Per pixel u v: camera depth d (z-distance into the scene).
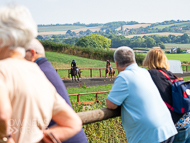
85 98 23.00
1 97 1.34
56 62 56.12
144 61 4.19
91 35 166.88
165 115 3.33
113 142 5.61
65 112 1.74
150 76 3.62
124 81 3.32
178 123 3.75
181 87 3.69
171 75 3.97
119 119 5.82
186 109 3.66
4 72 1.47
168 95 3.75
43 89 1.62
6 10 1.54
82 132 2.65
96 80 38.94
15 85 1.48
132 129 3.33
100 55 68.75
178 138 3.78
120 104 3.36
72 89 29.00
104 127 5.45
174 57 119.00
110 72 40.50
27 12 1.62
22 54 1.66
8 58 1.58
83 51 69.56
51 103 1.67
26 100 1.49
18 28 1.53
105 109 3.51
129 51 3.60
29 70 1.61
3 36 1.50
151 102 3.27
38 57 2.73
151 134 3.19
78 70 36.81
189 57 120.44
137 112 3.25
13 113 1.47
